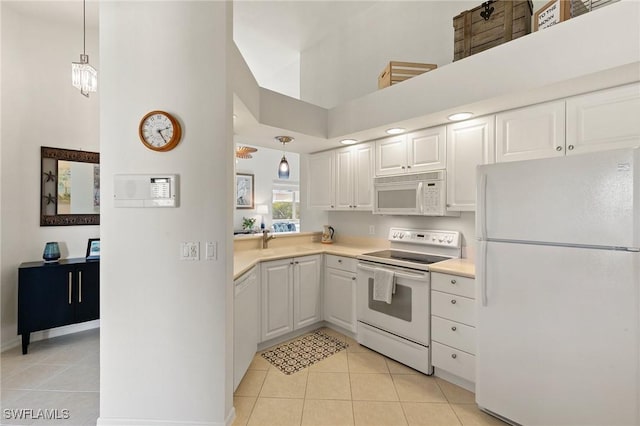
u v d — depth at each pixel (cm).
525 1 199
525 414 167
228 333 177
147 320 174
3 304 277
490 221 180
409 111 246
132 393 174
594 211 144
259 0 322
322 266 320
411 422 180
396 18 321
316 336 303
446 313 219
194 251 173
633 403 135
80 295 297
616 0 166
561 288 154
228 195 175
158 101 173
